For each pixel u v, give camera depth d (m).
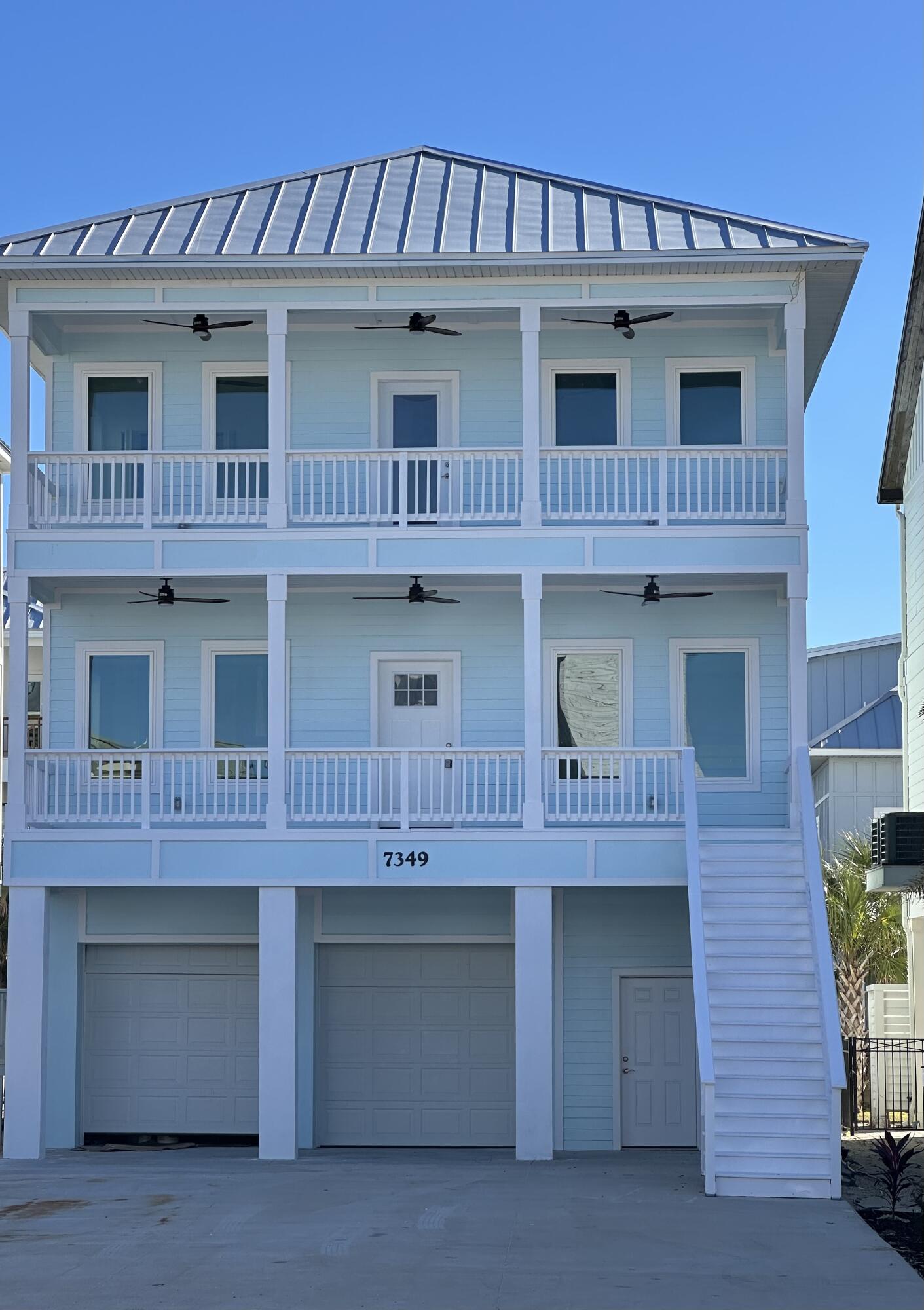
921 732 24.09
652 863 18.98
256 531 19.70
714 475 21.19
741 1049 16.62
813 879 17.70
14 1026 19.16
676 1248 12.98
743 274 19.70
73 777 21.22
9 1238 13.59
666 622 21.33
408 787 19.31
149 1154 20.08
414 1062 21.53
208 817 19.34
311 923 21.41
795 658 19.41
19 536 19.72
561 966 21.16
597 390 21.56
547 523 20.94
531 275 19.73
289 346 21.61
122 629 21.53
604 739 21.28
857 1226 14.02
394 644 21.42
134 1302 11.12
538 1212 14.68
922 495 23.70
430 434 21.64
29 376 19.92
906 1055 24.62
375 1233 13.68
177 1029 21.62
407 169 23.72
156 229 20.97
